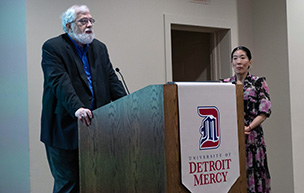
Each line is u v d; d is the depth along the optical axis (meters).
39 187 3.87
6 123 4.08
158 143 1.93
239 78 3.64
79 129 2.60
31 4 3.92
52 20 4.01
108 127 2.33
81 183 2.61
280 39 5.15
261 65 5.38
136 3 4.55
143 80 4.56
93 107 2.80
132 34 4.51
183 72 5.99
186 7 4.93
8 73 4.06
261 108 3.46
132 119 2.12
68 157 2.77
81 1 4.19
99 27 4.30
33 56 3.90
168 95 1.92
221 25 5.21
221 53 5.43
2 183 4.13
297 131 5.05
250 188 3.47
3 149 4.11
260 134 3.51
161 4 4.74
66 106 2.57
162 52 4.71
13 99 4.00
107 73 2.94
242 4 5.41
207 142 2.01
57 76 2.62
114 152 2.28
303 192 5.06
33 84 3.89
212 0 5.16
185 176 1.94
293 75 5.08
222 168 2.06
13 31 4.02
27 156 3.85
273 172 5.20
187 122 1.95
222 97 2.08
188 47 5.89
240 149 2.14
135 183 2.11
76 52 2.79
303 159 5.07
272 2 5.23
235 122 2.12
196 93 1.99
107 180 2.35
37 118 3.88
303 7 5.21
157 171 1.94
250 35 5.46
